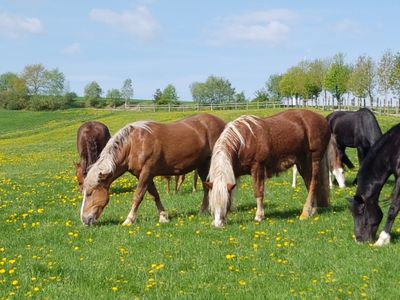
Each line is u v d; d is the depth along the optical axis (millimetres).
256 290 7289
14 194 16531
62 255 9289
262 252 9156
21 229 11586
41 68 120062
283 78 95125
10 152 39906
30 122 83062
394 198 9688
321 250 9242
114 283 7727
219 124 13281
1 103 119812
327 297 6906
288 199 14586
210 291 7273
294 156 12500
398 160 9727
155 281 7746
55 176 20906
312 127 12656
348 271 8008
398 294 6984
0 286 7656
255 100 111000
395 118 45781
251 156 11711
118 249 9570
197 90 123812
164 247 9609
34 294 7320
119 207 13922
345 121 16656
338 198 14625
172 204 14195
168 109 83500
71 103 125938
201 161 12883
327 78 80625
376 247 9391
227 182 11094
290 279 7727
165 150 12211
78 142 17141
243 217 12188
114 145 11969
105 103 125562
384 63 63750
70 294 7305
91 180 11750
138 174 12117
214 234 10484
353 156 25531
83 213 11703
